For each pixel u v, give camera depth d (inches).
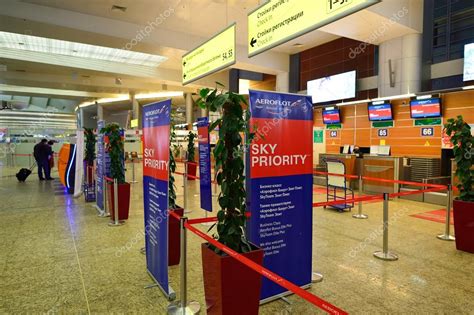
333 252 157.5
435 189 173.6
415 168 323.0
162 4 296.8
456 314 100.9
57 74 569.6
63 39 335.0
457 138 165.2
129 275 131.3
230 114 91.3
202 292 117.3
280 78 508.4
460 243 158.7
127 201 218.1
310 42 448.5
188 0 287.4
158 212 117.9
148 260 132.2
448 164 311.1
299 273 117.9
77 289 118.7
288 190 114.9
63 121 1476.4
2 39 388.5
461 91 299.1
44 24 291.4
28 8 281.4
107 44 353.1
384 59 354.6
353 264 142.2
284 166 113.8
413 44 327.3
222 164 92.7
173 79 551.8
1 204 279.1
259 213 108.7
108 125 221.9
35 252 157.2
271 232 111.6
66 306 106.6
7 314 101.3
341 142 424.8
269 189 110.4
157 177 117.7
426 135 328.2
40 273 132.8
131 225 207.9
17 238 179.6
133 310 104.5
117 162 221.5
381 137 373.7
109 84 616.1
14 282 124.3
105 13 312.5
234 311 87.9
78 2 286.8
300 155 117.9
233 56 176.7
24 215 236.4
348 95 399.5
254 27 145.1
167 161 109.0
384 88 357.7
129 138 744.3
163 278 114.9
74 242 172.9
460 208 157.8
